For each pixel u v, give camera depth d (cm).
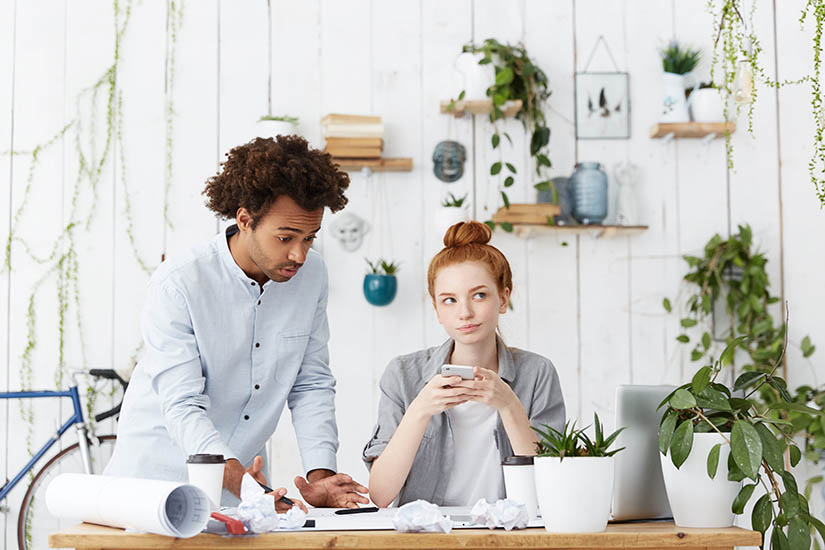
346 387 351
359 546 125
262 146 175
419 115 359
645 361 357
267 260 180
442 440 185
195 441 172
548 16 364
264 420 201
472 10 362
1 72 354
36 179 352
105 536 125
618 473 147
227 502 178
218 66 358
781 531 151
